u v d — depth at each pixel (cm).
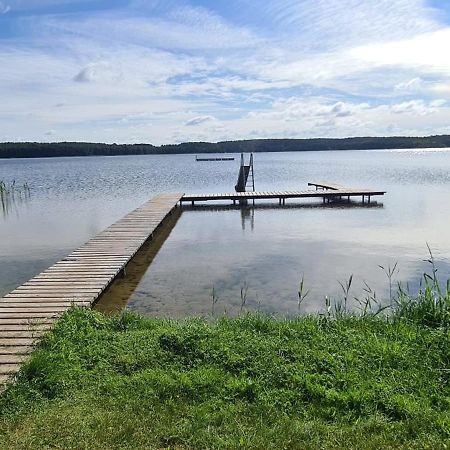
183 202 2509
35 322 644
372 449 359
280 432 381
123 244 1243
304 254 1273
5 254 1365
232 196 2334
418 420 394
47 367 488
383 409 418
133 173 5816
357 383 455
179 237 1550
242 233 1603
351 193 2309
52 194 3212
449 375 470
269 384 461
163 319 700
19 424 398
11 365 508
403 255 1242
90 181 4438
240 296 916
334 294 924
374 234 1539
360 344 538
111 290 964
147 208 1977
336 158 10556
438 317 617
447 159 8625
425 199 2470
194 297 914
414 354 512
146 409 420
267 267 1141
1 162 11306
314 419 405
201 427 390
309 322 627
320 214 2009
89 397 441
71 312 666
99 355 528
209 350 528
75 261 1054
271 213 2067
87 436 374
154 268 1147
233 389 450
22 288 835
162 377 471
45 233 1720
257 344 538
